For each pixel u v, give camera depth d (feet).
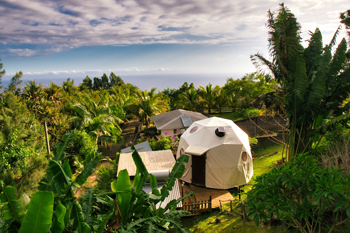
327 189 16.65
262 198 20.38
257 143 56.90
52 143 54.29
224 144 39.45
